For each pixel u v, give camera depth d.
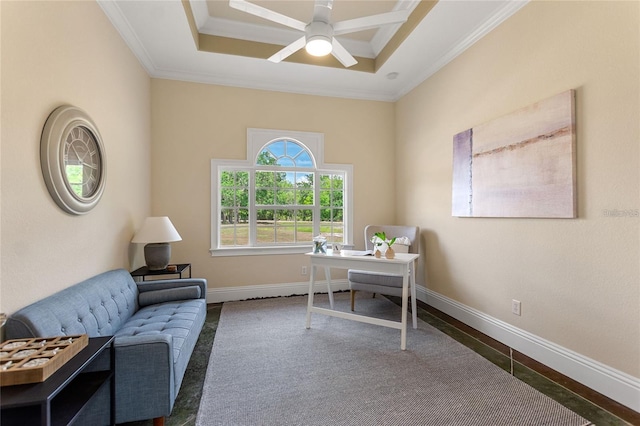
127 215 2.76
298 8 2.87
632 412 1.64
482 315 2.74
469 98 2.87
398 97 4.22
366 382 1.96
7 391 0.99
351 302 3.40
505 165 2.43
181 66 3.40
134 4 2.35
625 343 1.69
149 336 1.53
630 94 1.64
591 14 1.83
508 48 2.42
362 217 4.23
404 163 4.09
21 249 1.44
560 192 2.00
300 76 3.66
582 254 1.90
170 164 3.54
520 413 1.65
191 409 1.73
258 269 3.84
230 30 3.13
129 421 1.50
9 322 1.31
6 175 1.36
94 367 1.46
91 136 2.04
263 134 3.84
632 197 1.65
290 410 1.69
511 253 2.43
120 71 2.60
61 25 1.76
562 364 2.03
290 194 4.05
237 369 2.12
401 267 2.51
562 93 1.97
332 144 4.11
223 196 3.83
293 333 2.73
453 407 1.70
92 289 1.86
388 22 2.08
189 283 2.67
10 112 1.38
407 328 2.85
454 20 2.58
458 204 2.99
